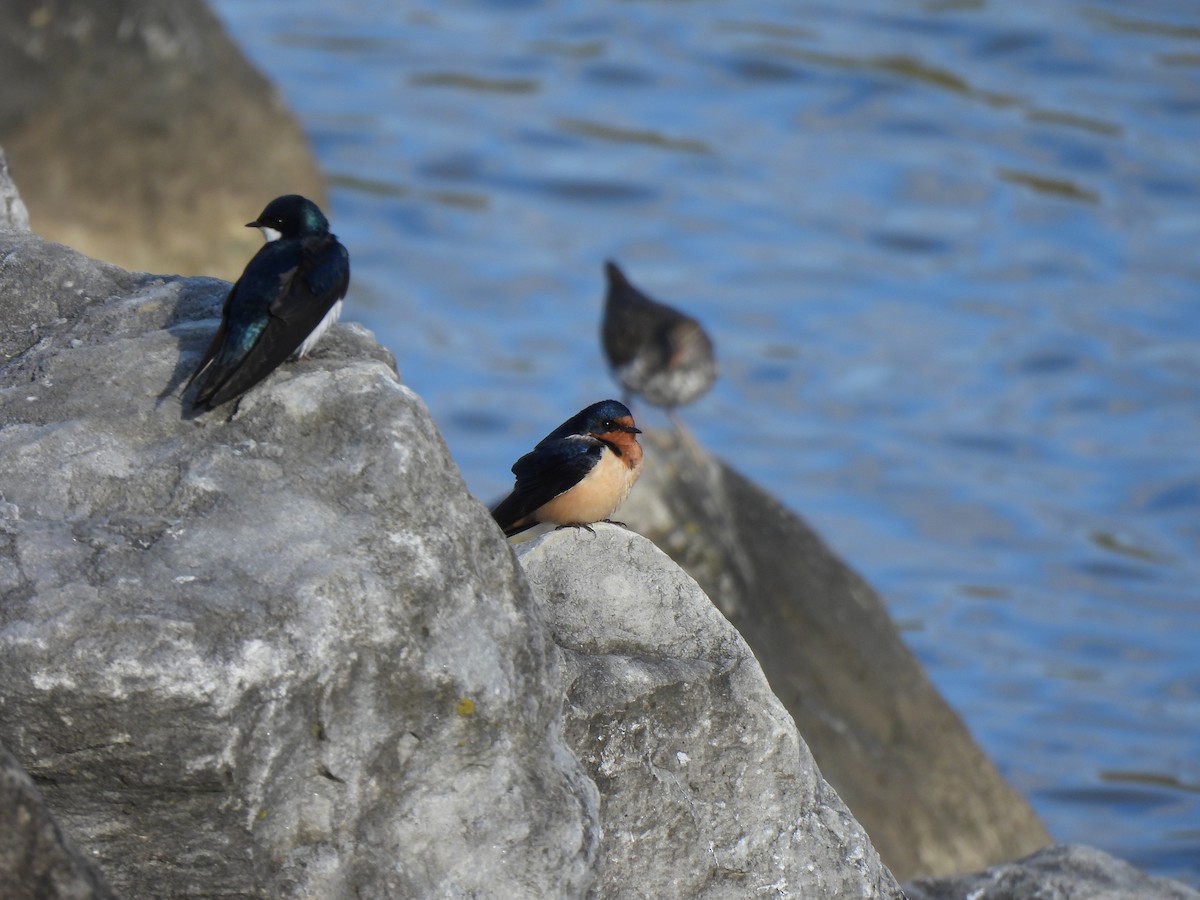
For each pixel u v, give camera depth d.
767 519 14.52
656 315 18.88
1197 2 37.56
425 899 5.64
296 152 25.12
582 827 5.89
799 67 34.94
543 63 35.19
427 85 33.84
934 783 13.80
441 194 29.91
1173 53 35.38
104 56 23.48
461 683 5.62
